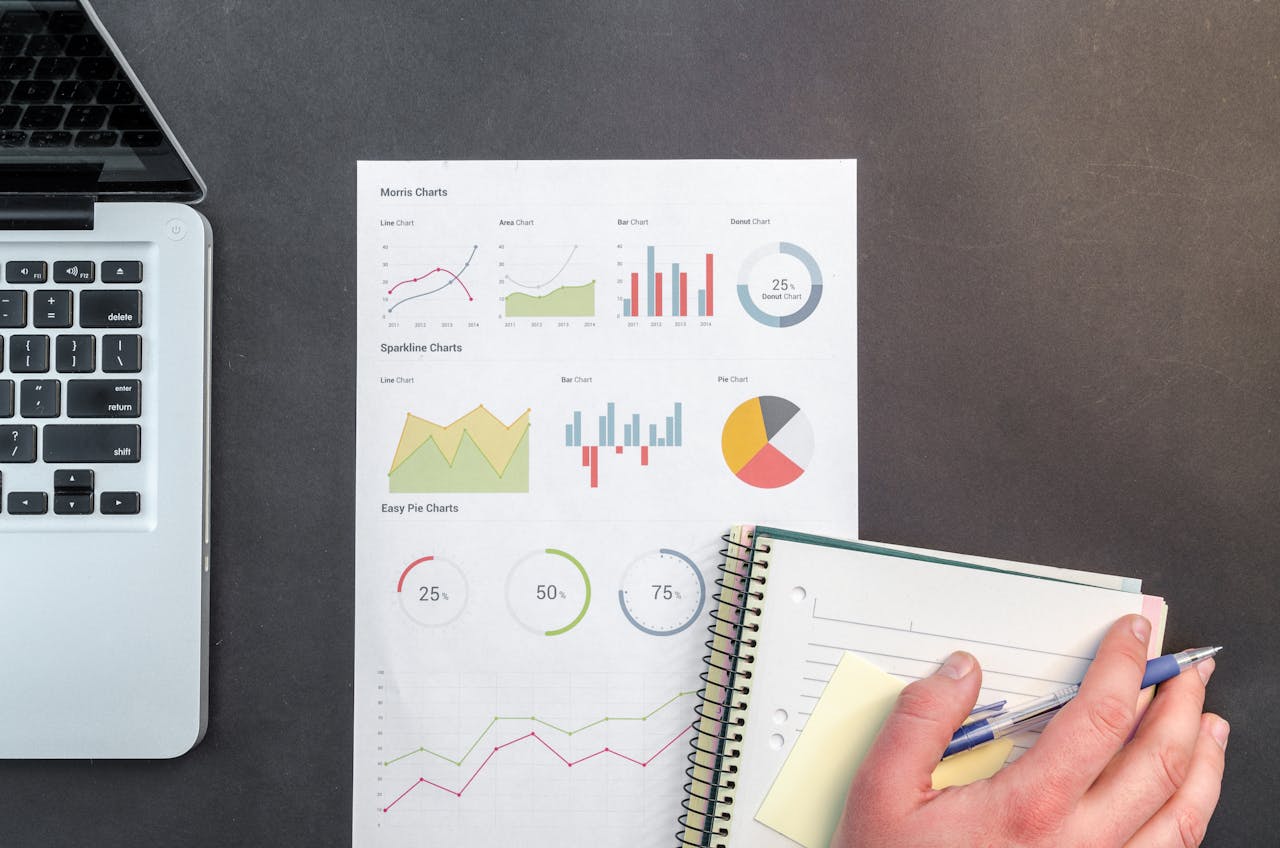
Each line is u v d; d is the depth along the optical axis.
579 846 0.51
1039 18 0.53
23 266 0.50
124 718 0.50
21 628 0.50
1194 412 0.53
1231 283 0.53
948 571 0.51
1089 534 0.52
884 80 0.53
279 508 0.52
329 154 0.53
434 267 0.53
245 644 0.52
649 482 0.53
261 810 0.51
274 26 0.53
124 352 0.50
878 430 0.53
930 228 0.53
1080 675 0.50
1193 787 0.48
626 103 0.53
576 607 0.52
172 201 0.53
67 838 0.51
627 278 0.53
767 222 0.53
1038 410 0.53
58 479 0.50
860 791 0.45
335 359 0.53
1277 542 0.52
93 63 0.42
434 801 0.51
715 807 0.50
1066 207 0.53
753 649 0.51
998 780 0.44
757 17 0.53
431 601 0.52
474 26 0.53
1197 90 0.53
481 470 0.53
